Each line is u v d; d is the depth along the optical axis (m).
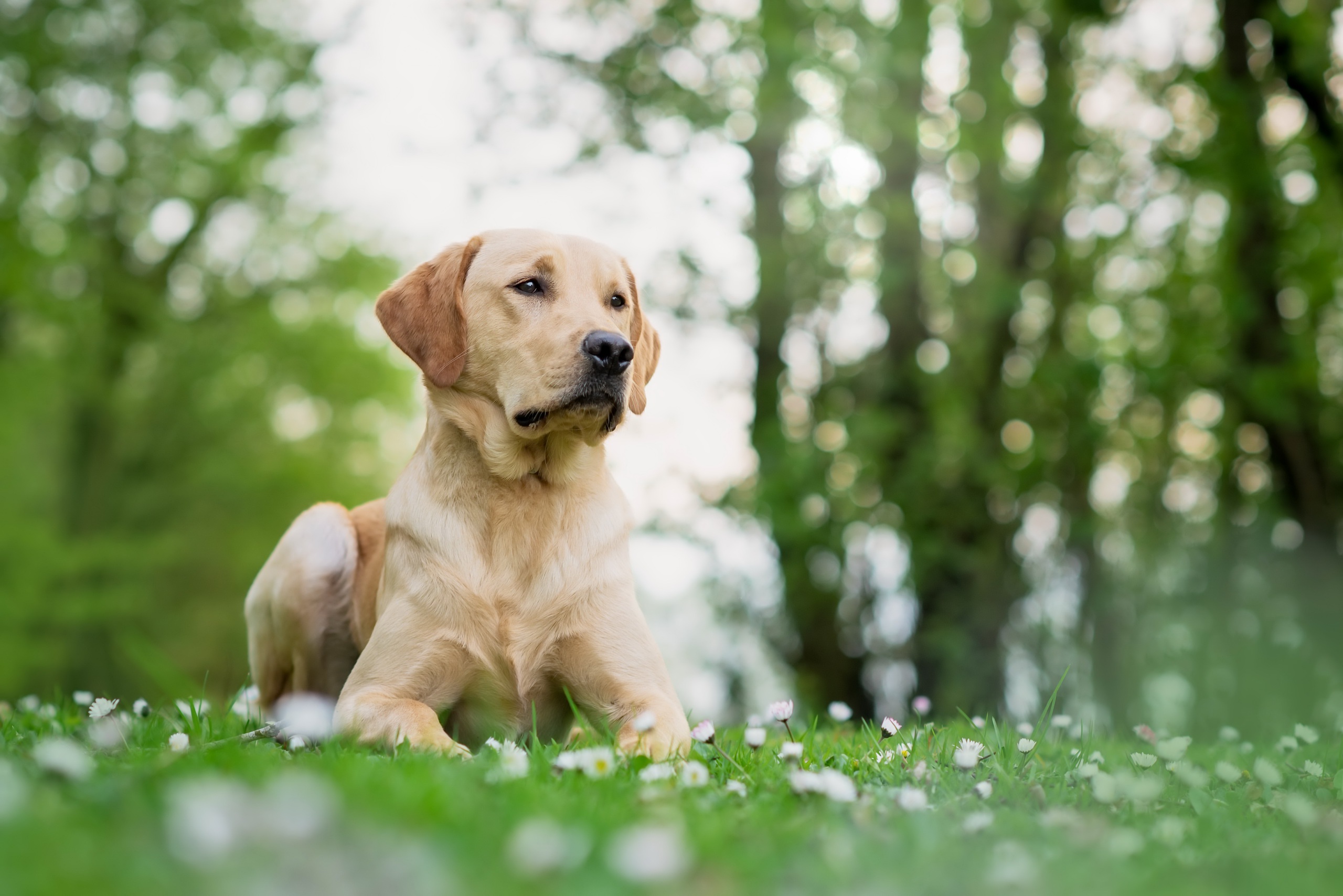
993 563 10.98
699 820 2.29
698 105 10.34
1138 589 12.12
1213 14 10.91
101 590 16.73
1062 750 3.84
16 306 15.68
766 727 4.88
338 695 4.79
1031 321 12.15
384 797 2.17
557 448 4.12
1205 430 11.41
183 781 2.29
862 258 11.02
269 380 18.30
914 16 10.20
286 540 4.82
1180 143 11.05
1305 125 9.96
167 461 18.33
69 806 2.06
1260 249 10.30
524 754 3.04
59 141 16.11
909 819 2.41
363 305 18.89
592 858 1.91
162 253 17.66
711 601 10.85
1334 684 10.40
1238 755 4.59
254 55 16.62
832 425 10.44
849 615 10.73
